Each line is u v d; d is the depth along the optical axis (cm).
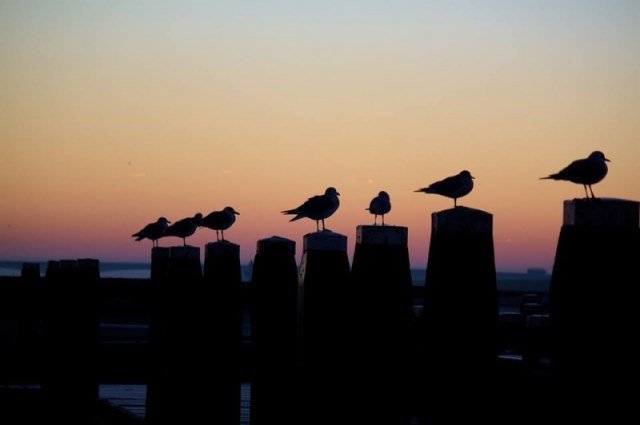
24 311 2709
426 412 998
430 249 1002
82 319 2009
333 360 1121
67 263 2030
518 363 1109
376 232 1111
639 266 788
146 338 2895
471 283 973
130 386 2347
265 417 1379
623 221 790
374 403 1101
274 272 1390
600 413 783
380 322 1102
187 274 1547
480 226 978
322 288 1129
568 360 795
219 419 1505
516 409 1074
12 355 2523
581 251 792
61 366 2008
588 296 788
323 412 1113
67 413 1997
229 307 1512
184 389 1510
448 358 973
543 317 1547
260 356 1389
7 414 2141
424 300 1003
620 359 784
